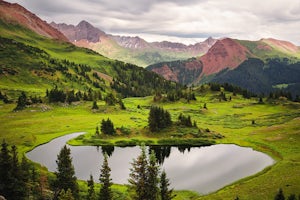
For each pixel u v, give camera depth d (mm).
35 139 124188
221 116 181250
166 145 121750
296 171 75625
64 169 60469
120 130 135250
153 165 51344
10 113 172000
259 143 115250
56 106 192125
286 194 60031
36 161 96250
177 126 137875
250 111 195625
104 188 54000
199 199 65062
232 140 125000
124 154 108062
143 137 129750
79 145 119500
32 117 165375
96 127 139375
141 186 51062
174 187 74750
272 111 192875
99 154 107875
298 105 197250
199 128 137000
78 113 180000
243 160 97750
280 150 102688
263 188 66375
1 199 44594
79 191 66250
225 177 81375
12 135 126500
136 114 182125
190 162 97688
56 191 59562
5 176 53312
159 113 136625
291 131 121250
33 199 56125
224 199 63281
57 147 115250
